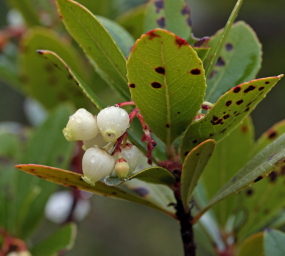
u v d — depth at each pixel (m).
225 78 0.28
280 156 0.24
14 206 0.34
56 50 0.38
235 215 0.32
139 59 0.23
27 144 0.34
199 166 0.25
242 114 0.25
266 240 0.27
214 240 0.32
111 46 0.26
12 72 0.43
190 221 0.27
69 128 0.24
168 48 0.23
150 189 0.29
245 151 0.31
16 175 0.34
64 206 0.40
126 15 0.38
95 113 0.41
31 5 0.43
